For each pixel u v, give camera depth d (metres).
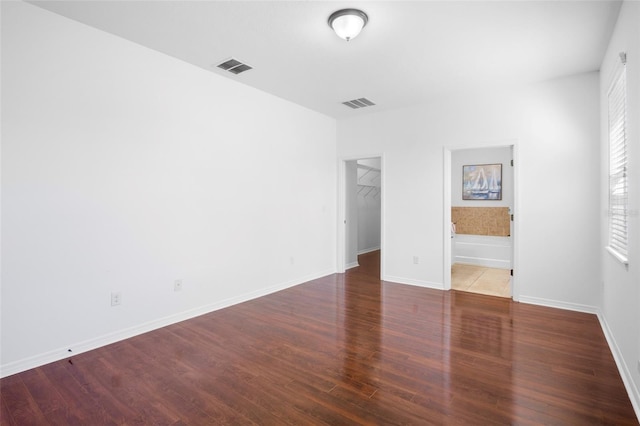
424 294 4.37
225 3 2.39
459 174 6.59
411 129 4.84
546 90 3.83
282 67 3.52
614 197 2.89
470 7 2.40
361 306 3.88
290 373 2.37
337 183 5.69
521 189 3.99
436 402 2.02
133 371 2.41
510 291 4.27
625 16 2.28
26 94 2.43
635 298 2.03
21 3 2.41
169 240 3.32
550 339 2.93
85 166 2.74
